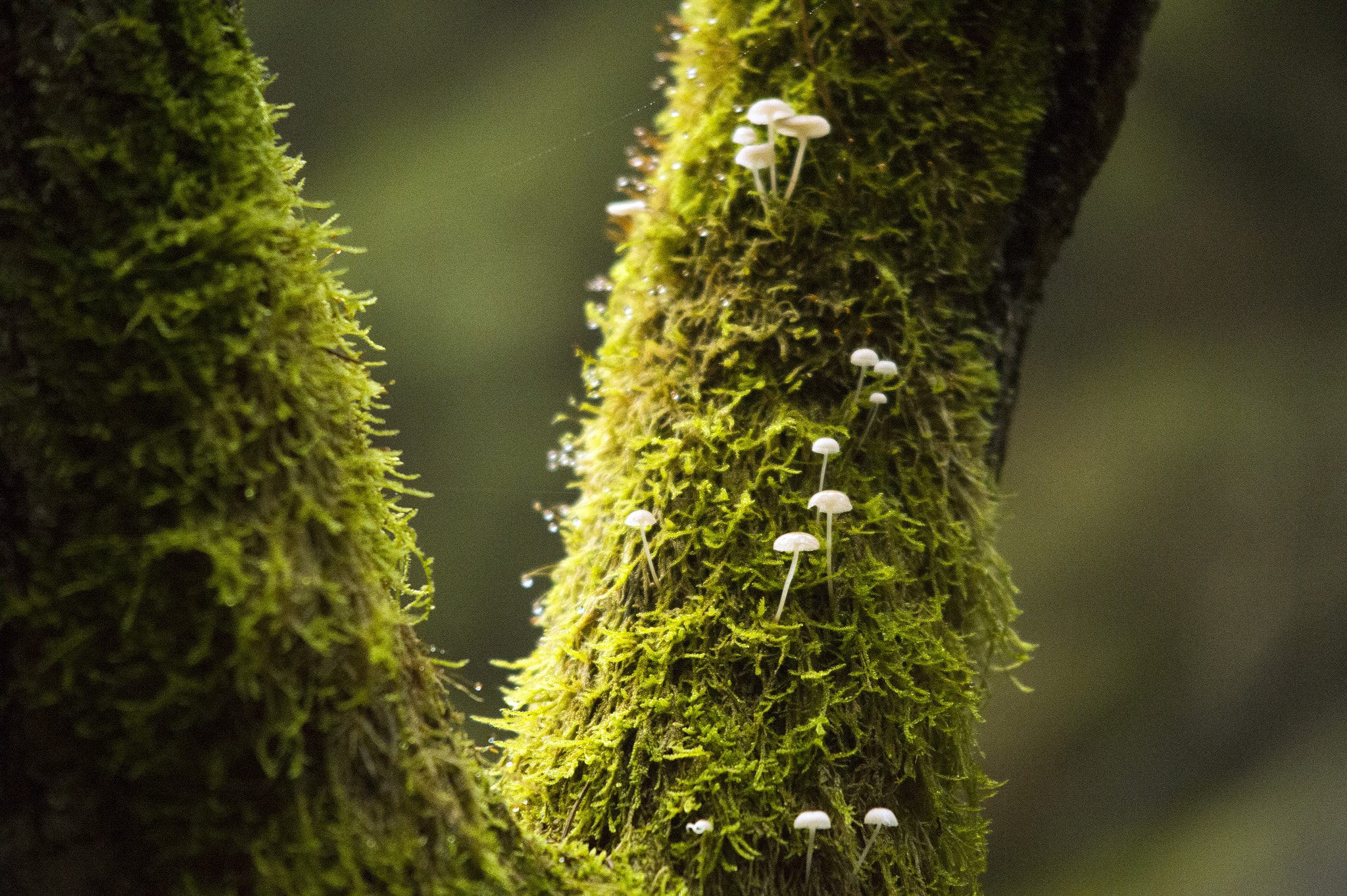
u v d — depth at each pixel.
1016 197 1.17
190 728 1.07
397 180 3.84
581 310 3.88
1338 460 3.57
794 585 1.13
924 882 1.12
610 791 1.12
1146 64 3.84
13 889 1.06
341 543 1.08
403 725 1.08
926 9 1.15
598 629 1.13
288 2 3.93
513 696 1.14
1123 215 3.90
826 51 1.15
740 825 1.11
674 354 1.15
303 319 1.09
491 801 1.09
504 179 3.85
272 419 1.08
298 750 1.07
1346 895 2.49
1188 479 3.64
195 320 1.07
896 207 1.15
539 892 1.09
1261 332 3.84
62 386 1.07
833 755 1.12
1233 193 3.88
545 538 3.66
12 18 1.07
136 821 1.07
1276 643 3.40
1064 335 3.95
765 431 1.14
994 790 1.14
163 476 1.07
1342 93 3.79
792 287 1.15
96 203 1.07
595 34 3.98
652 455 1.14
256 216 1.08
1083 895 3.02
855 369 1.15
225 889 1.07
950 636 1.14
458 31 4.00
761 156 1.14
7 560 1.06
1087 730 3.38
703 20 1.17
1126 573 3.58
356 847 1.07
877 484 1.14
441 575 3.55
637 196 1.19
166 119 1.07
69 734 1.06
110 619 1.07
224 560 1.07
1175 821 3.15
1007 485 3.80
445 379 3.74
